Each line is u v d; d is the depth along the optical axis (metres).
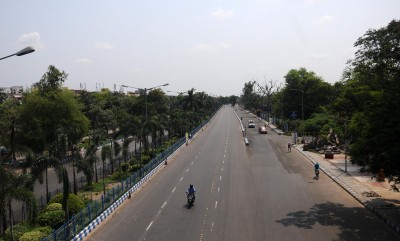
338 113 51.56
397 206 27.56
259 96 173.25
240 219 25.47
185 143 70.62
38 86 53.34
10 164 40.00
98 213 26.66
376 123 25.06
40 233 21.91
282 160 50.50
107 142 72.19
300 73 99.56
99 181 40.88
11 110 39.22
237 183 36.84
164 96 105.06
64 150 31.55
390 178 27.50
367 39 26.39
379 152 24.69
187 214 26.95
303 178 38.94
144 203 30.52
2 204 21.34
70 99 54.53
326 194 32.25
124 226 24.72
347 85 45.50
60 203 27.73
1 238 23.22
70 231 21.88
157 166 45.25
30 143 46.75
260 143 69.19
